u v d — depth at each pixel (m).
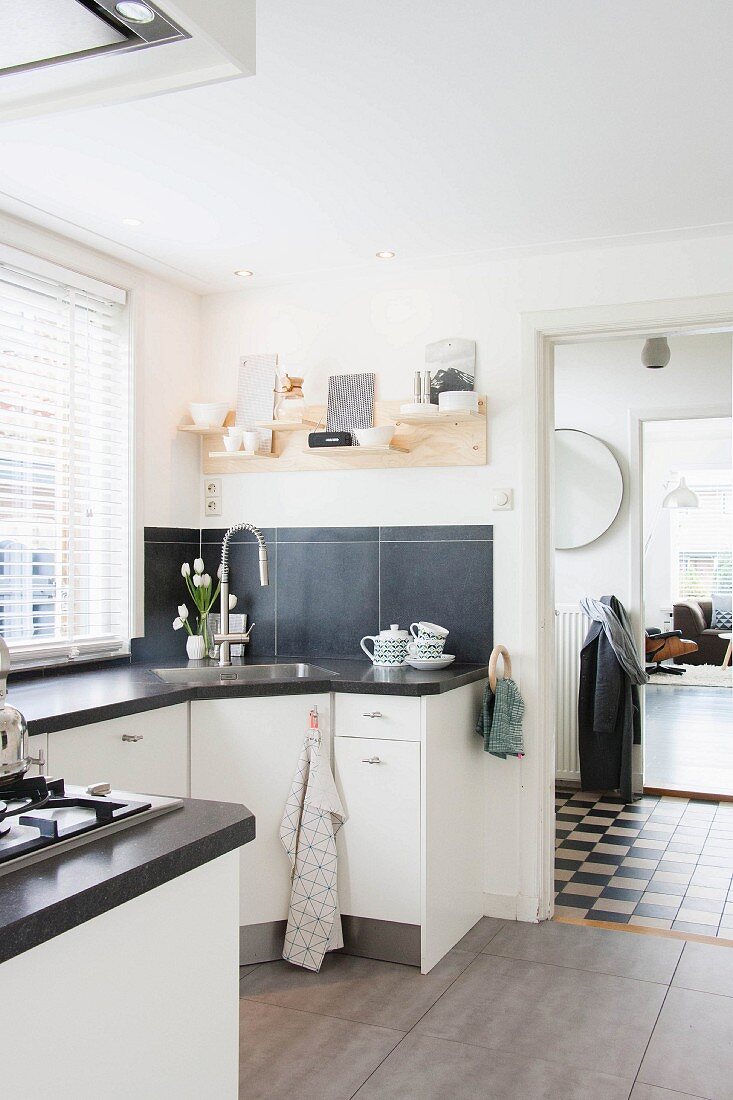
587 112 2.30
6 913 1.08
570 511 5.46
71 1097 1.16
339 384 3.69
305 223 3.08
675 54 2.03
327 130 2.39
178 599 3.81
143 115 2.30
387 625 3.62
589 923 3.34
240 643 3.79
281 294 3.81
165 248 3.34
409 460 3.56
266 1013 2.65
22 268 3.07
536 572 3.39
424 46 1.98
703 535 10.96
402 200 2.88
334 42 1.96
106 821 1.41
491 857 3.42
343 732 3.03
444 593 3.53
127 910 1.26
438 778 3.02
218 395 3.93
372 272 3.60
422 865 2.92
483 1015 2.64
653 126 2.38
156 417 3.68
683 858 4.08
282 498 3.81
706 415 5.24
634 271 3.29
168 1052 1.34
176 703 2.84
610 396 5.41
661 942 3.17
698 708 7.90
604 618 4.96
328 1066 2.38
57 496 3.26
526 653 3.39
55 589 3.25
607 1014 2.65
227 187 2.78
